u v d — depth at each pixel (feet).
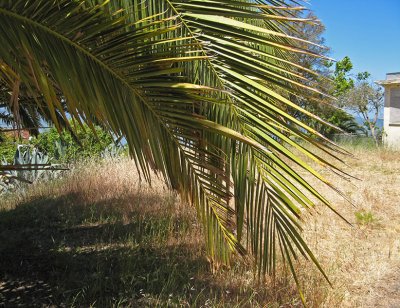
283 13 8.65
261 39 6.45
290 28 9.17
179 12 6.86
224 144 8.18
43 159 28.12
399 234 18.30
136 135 7.07
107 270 13.34
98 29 6.30
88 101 6.61
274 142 7.38
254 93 6.95
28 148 28.91
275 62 9.00
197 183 8.65
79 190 23.49
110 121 6.82
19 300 11.05
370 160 37.81
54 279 12.55
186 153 7.88
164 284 12.18
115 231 17.46
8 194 24.73
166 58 6.61
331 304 11.62
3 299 11.10
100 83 6.64
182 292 11.81
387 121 60.85
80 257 14.46
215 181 8.52
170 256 14.75
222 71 7.04
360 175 31.48
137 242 16.15
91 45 6.44
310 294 11.84
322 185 27.37
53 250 15.06
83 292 11.49
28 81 6.45
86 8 6.46
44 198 22.80
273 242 8.78
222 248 9.87
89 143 31.99
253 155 8.27
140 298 11.50
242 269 13.37
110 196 22.54
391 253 16.08
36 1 6.00
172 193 21.13
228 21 6.57
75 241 16.29
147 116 7.07
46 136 33.22
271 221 8.73
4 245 15.28
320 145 6.78
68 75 6.42
